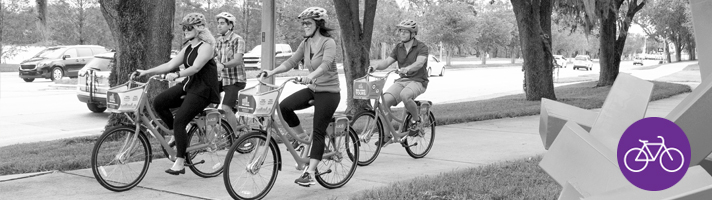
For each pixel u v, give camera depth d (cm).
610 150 282
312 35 582
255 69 3612
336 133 611
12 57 3722
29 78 2702
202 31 607
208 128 661
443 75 3878
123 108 575
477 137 986
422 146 809
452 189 558
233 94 775
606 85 2541
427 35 5278
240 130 795
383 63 762
